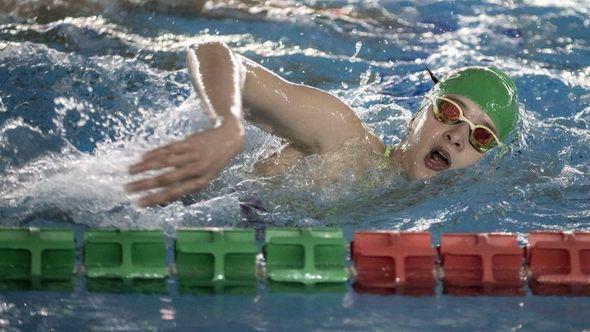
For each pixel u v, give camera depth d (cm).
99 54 1577
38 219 941
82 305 741
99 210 946
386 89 1561
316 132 1096
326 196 1075
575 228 1052
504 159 1236
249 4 1967
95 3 1870
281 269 835
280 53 1703
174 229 954
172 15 1855
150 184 796
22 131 1174
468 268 868
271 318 730
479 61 1725
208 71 948
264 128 1106
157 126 1039
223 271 823
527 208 1109
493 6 2080
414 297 805
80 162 1027
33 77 1393
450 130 1123
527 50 1820
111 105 1326
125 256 821
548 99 1561
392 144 1282
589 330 730
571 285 853
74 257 821
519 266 877
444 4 2073
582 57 1797
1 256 806
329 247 854
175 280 814
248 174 1112
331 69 1647
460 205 1092
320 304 771
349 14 1972
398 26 1917
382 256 849
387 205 1080
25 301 745
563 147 1325
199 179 806
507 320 754
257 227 992
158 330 691
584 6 2103
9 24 1705
